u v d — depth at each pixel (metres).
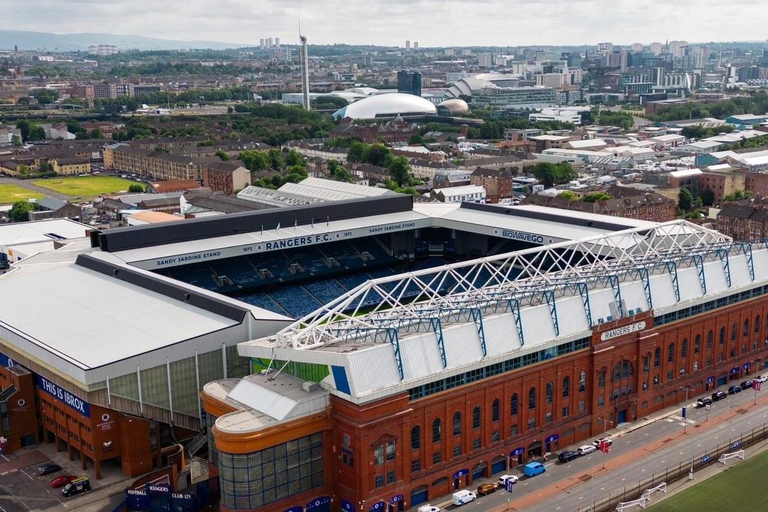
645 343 129.88
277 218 185.75
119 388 111.50
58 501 107.75
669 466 115.38
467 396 109.56
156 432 116.69
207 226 176.25
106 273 150.62
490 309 117.94
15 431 123.94
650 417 133.00
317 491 102.75
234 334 120.69
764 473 113.75
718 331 143.62
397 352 102.50
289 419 98.38
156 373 114.44
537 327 116.88
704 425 129.50
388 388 100.06
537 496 107.62
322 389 102.88
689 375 139.88
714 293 140.75
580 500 106.12
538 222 193.75
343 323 112.12
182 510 104.19
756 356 152.38
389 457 102.06
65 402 117.88
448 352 107.38
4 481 113.50
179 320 124.94
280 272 188.88
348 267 196.50
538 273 138.38
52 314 132.38
